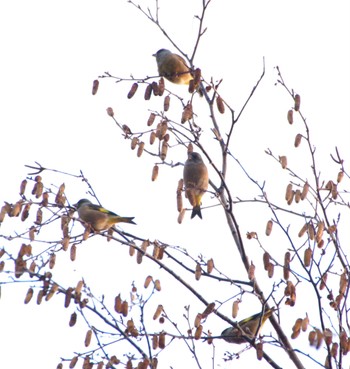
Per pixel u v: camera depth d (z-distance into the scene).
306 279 11.04
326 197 11.70
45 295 11.63
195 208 13.19
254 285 11.80
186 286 12.02
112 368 11.16
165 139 12.50
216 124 12.81
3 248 11.84
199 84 12.98
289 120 12.01
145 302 11.57
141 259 12.27
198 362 11.15
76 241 12.23
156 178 12.62
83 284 11.58
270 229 11.50
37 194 12.35
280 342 11.12
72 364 11.24
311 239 11.20
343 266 11.11
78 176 13.13
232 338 13.06
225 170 12.75
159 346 11.20
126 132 12.62
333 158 11.82
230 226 12.86
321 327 10.77
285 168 11.85
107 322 11.44
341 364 10.52
